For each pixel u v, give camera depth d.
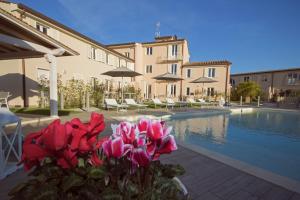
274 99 27.28
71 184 0.96
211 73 23.12
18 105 10.30
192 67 23.72
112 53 19.55
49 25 12.16
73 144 1.00
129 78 23.94
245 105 20.22
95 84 15.95
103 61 18.20
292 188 2.50
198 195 2.30
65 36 13.63
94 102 13.30
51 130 0.95
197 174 2.87
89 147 1.07
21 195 1.03
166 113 10.34
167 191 1.22
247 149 5.78
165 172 1.36
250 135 7.62
